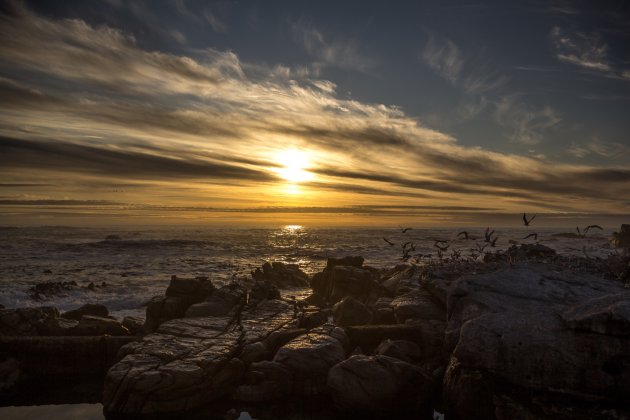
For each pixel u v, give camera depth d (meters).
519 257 19.38
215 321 16.84
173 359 13.23
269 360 14.59
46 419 12.27
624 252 18.31
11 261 52.34
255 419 12.08
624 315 10.05
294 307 19.19
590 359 10.22
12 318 16.91
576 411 9.91
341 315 18.73
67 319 18.52
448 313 14.23
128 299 27.67
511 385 10.88
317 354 13.59
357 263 30.33
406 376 12.25
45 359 15.33
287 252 68.56
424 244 84.94
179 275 41.00
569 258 17.91
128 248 72.19
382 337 15.51
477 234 122.44
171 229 163.25
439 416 12.12
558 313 11.45
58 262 52.06
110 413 12.20
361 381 12.21
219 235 122.88
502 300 13.16
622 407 9.73
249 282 26.05
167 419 12.10
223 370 13.29
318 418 12.20
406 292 19.62
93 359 15.45
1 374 14.55
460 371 11.91
